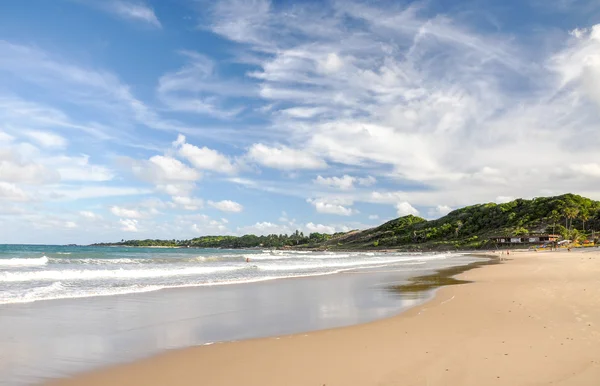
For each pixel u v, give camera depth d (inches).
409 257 3068.4
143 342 366.0
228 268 1429.6
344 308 556.1
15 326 425.4
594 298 540.4
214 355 322.3
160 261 1936.5
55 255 2225.6
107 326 433.4
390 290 770.2
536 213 5329.7
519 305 515.5
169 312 522.3
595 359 283.4
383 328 411.2
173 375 276.2
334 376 266.8
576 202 5251.0
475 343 335.0
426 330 394.0
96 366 296.4
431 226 6614.2
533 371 261.9
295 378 265.4
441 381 249.9
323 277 1091.9
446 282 907.4
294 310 541.0
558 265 1315.2
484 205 6535.4
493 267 1376.7
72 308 537.6
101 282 877.8
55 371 285.0
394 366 283.0
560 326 386.6
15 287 743.7
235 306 576.4
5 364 299.6
